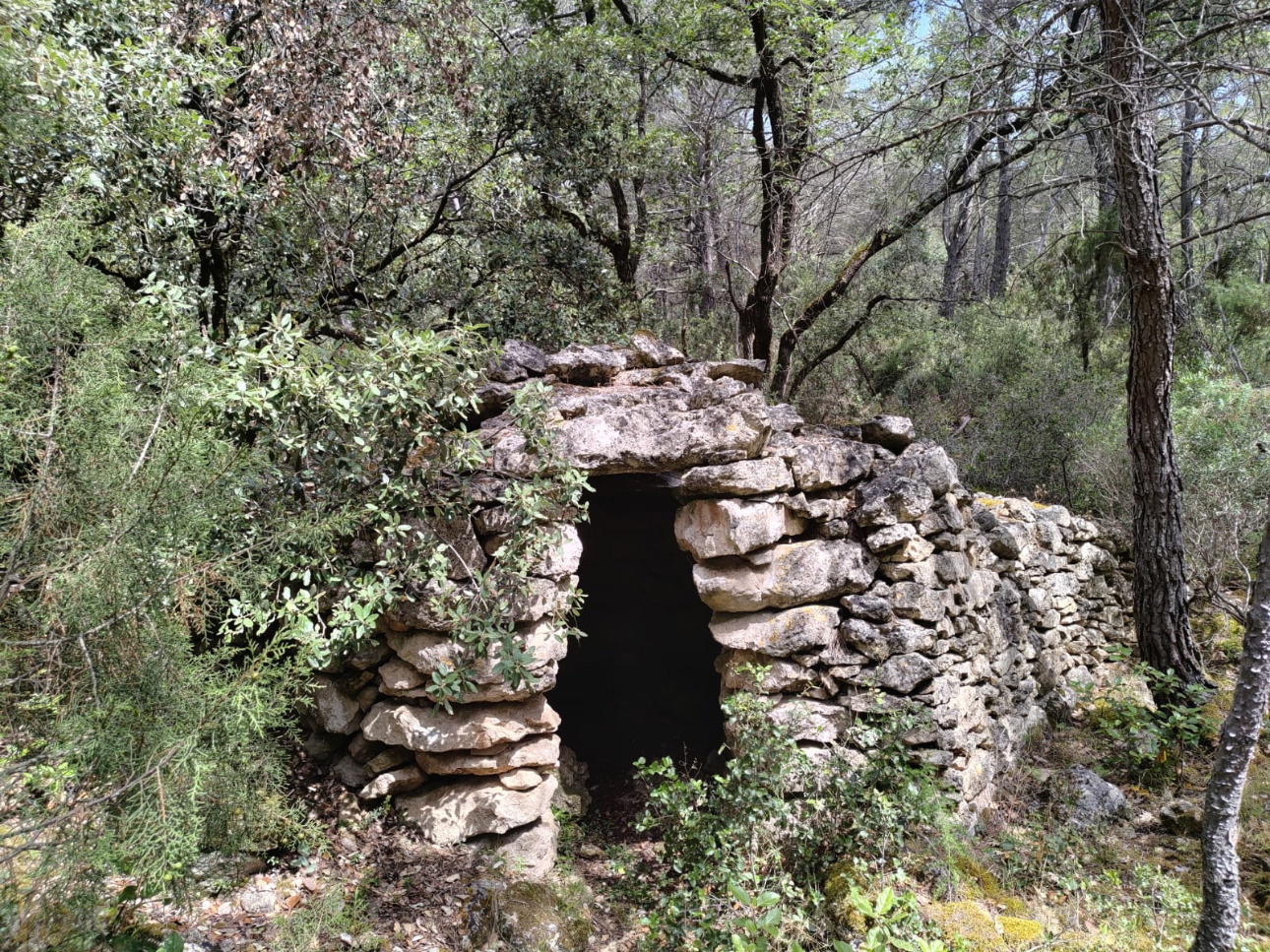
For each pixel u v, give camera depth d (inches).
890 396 423.5
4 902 84.2
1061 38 215.8
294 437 129.3
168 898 110.7
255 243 198.7
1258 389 319.3
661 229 394.3
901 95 255.6
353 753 160.9
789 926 136.3
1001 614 212.8
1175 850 173.9
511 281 270.8
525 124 256.2
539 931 133.9
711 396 167.5
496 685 153.0
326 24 185.9
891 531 174.2
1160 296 216.1
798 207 346.6
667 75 349.1
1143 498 229.3
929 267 572.1
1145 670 232.5
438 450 149.3
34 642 90.0
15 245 100.5
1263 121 210.2
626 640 265.7
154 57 166.4
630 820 194.9
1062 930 137.3
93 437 97.1
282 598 138.5
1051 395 358.0
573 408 163.6
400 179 230.2
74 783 93.8
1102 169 243.9
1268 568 121.6
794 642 170.7
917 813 146.8
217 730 104.0
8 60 115.0
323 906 127.3
